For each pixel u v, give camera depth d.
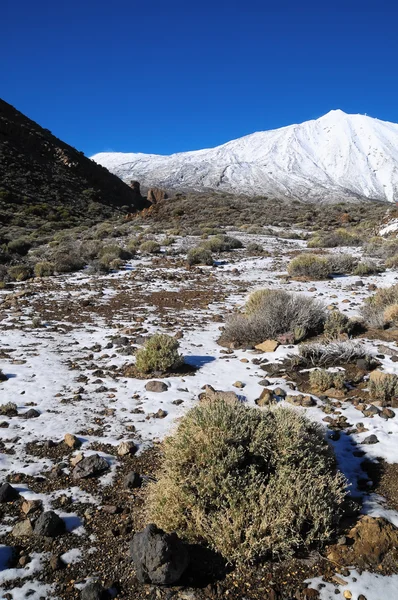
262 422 4.06
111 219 54.72
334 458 4.34
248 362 7.79
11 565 3.11
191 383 6.74
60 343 9.02
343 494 3.56
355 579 2.98
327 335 8.95
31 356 8.05
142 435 5.11
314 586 2.92
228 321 9.71
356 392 6.38
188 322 10.88
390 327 9.57
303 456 3.90
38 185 59.53
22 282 17.14
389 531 3.35
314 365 7.44
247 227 38.47
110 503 3.84
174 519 3.38
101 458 4.45
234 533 3.17
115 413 5.69
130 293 14.73
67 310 12.20
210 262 21.16
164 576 2.84
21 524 3.48
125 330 9.87
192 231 35.25
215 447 3.78
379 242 27.25
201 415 4.25
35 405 5.91
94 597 2.78
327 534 3.21
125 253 22.84
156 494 3.60
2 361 7.73
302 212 54.22
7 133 67.00
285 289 14.89
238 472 3.63
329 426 5.29
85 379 6.92
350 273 18.09
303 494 3.40
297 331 8.86
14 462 4.47
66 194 61.25
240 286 15.91
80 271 19.72
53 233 39.78
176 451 3.87
